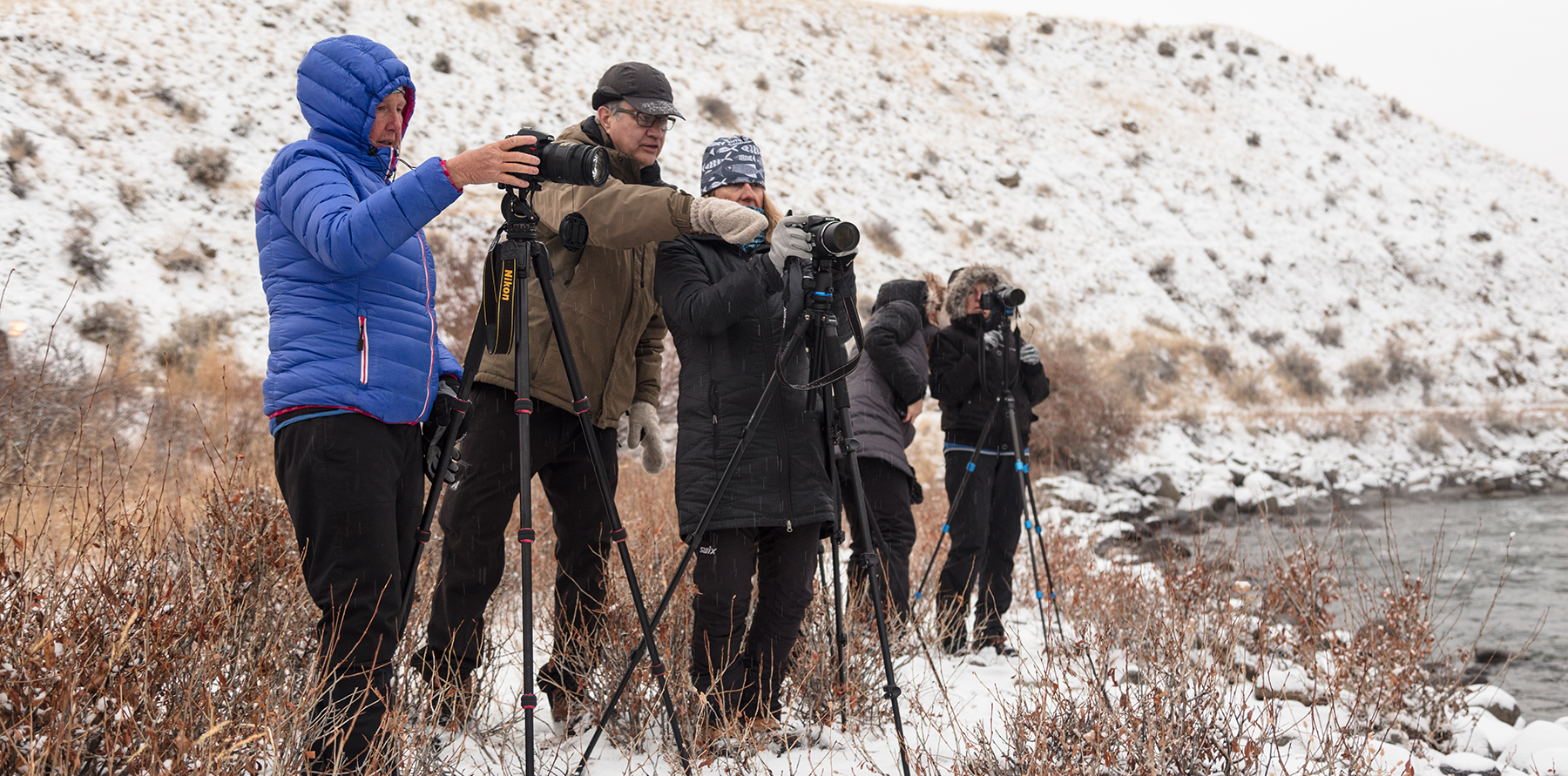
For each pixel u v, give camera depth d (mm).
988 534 4543
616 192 2496
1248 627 4262
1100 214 33344
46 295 14484
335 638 2148
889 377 3961
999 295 4422
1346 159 41594
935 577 5289
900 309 4078
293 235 2182
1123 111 40031
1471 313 34688
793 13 38750
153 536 2457
